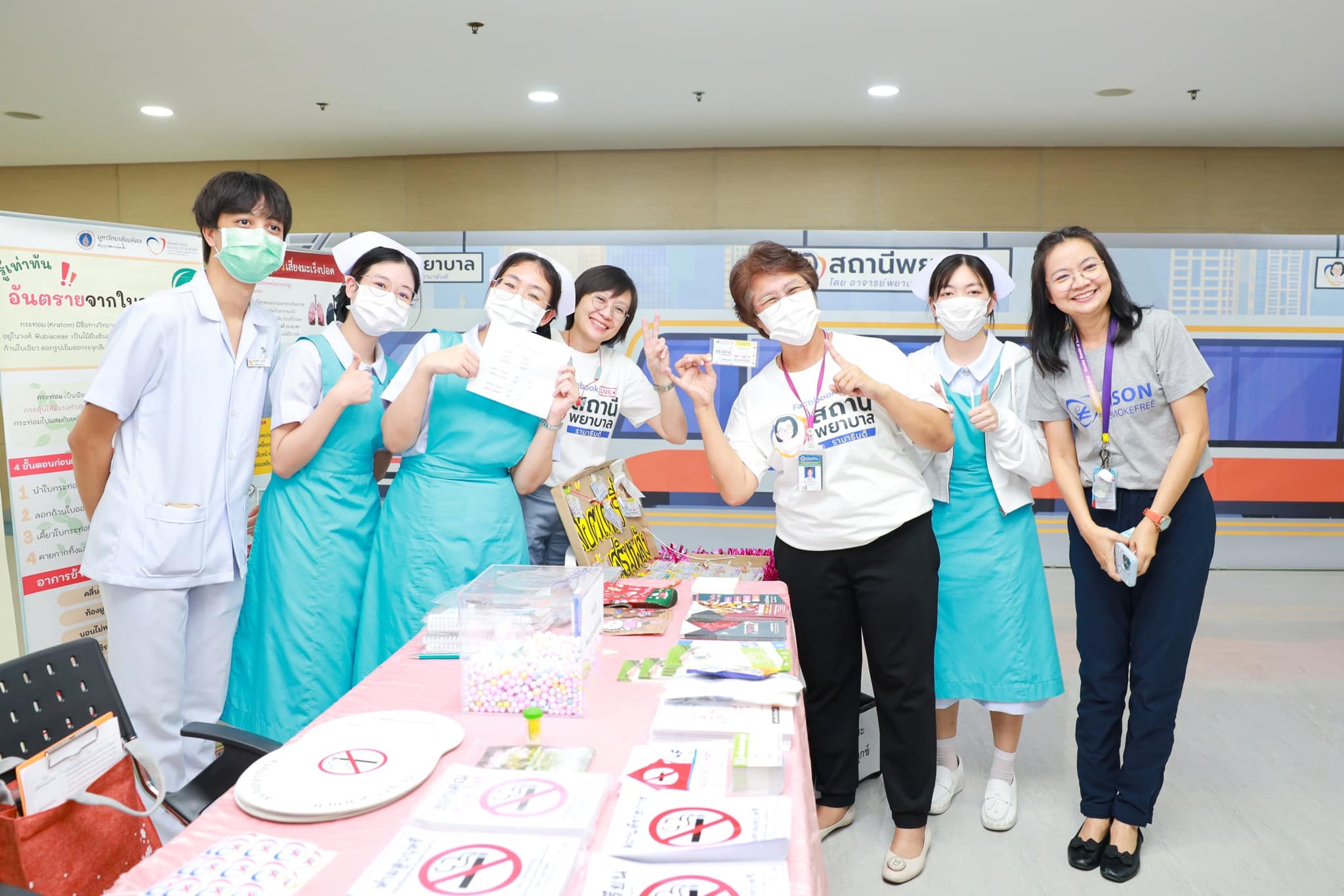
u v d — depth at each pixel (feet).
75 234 8.97
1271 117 18.54
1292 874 7.82
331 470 7.87
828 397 7.21
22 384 8.70
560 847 3.36
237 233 7.19
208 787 5.37
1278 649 14.14
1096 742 7.88
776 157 21.48
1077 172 21.20
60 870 4.23
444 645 5.89
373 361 8.14
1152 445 7.27
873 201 21.42
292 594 7.77
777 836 3.38
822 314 18.84
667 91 17.12
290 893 3.18
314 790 3.84
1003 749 8.84
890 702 7.57
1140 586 7.49
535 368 7.45
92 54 14.99
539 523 9.68
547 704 4.77
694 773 3.96
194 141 20.56
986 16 13.51
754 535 19.21
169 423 7.30
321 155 22.04
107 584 7.30
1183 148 21.03
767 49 14.90
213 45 14.61
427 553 7.62
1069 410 7.60
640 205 21.79
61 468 9.01
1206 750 10.43
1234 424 18.75
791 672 5.23
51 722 4.76
